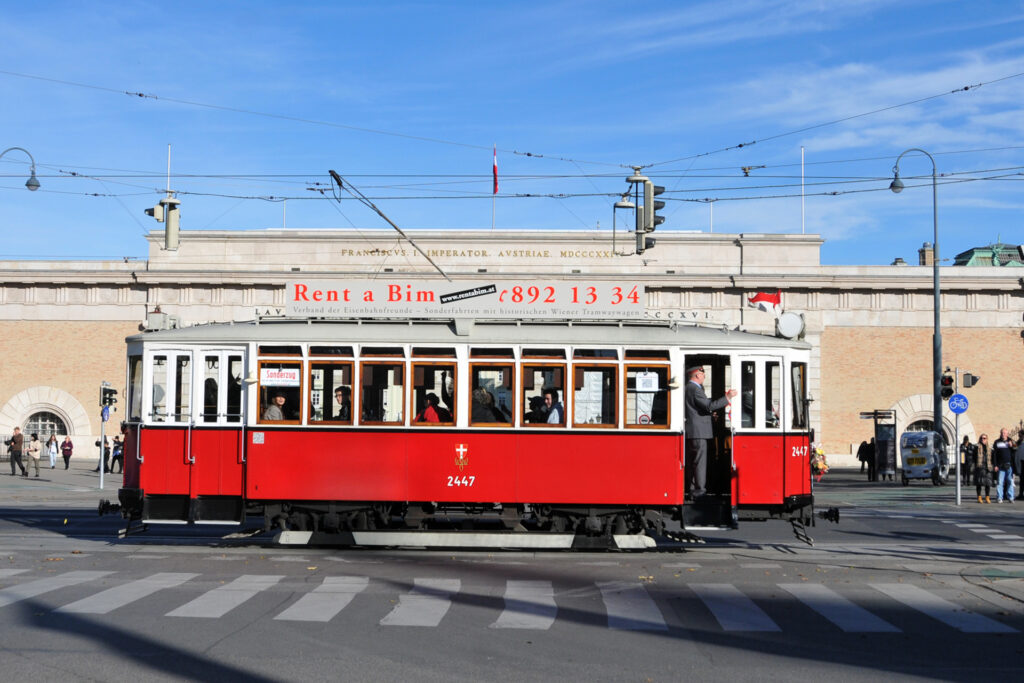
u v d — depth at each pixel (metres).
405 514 16.50
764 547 17.81
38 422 48.59
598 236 46.91
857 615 11.66
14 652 9.55
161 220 25.05
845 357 47.94
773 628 10.95
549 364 16.56
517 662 9.33
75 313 48.25
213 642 9.98
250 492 16.48
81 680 8.59
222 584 13.27
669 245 47.53
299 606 11.78
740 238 47.53
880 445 40.69
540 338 16.59
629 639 10.36
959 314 48.09
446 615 11.41
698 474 16.41
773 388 16.69
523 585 13.41
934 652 9.94
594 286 17.03
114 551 16.34
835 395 47.91
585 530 16.47
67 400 48.00
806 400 16.84
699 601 12.47
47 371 48.16
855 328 48.03
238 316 47.34
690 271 47.47
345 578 13.84
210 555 16.00
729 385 16.69
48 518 21.50
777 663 9.44
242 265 47.44
